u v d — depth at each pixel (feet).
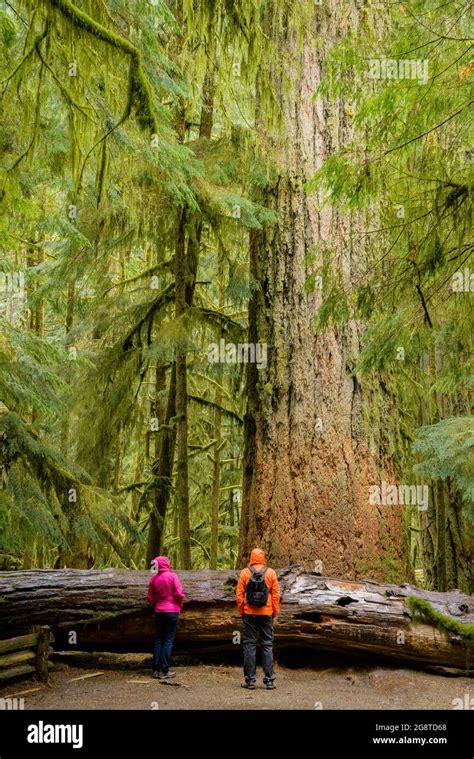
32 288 45.50
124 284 42.50
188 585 25.35
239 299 34.86
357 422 29.30
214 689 21.94
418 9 17.38
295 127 32.04
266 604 22.43
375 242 29.07
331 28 31.86
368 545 27.89
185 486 36.96
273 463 29.58
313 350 30.04
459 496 40.04
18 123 22.13
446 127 18.95
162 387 46.62
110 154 18.83
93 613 24.31
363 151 19.17
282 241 31.73
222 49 20.29
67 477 28.17
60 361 31.91
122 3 18.42
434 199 17.90
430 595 25.48
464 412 41.14
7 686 21.85
